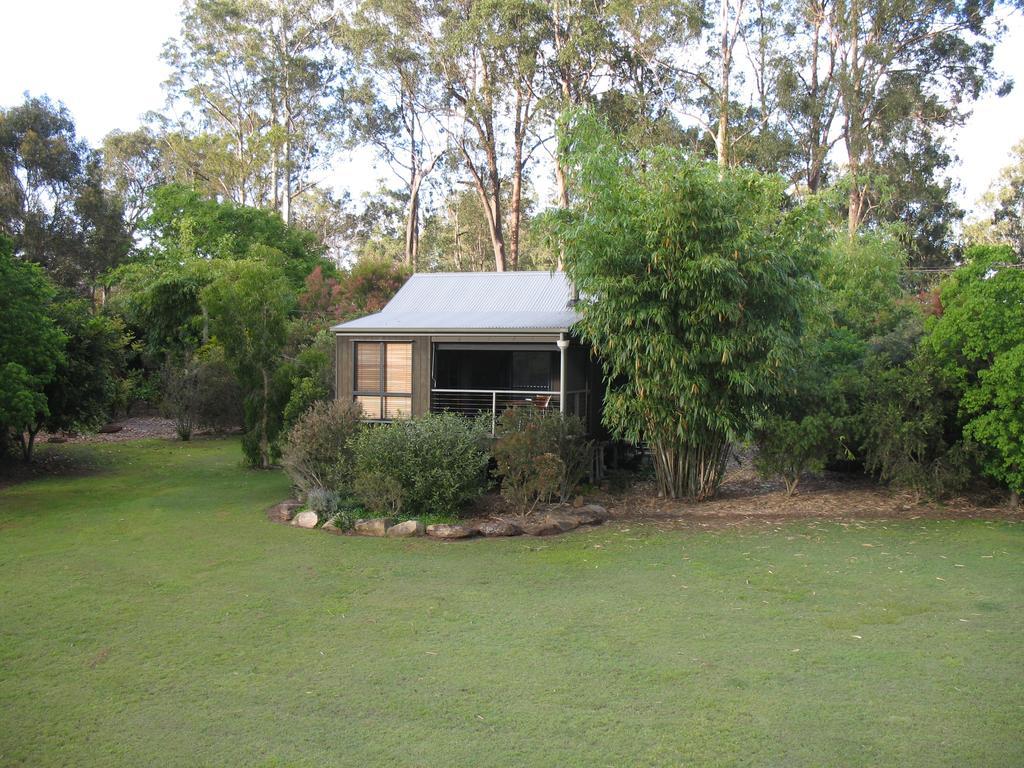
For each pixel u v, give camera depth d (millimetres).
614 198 11508
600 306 11492
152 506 12414
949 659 5746
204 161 43000
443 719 4906
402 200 44156
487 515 11086
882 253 18359
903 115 29953
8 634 6605
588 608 7156
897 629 6434
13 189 37625
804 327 12359
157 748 4590
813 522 10859
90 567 8773
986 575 8039
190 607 7316
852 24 29656
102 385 16891
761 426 12141
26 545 9836
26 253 38000
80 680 5617
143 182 49875
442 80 35656
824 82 31484
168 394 22078
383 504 10922
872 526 10508
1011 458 10836
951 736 4559
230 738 4695
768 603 7215
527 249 46031
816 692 5207
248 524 11070
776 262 11062
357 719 4926
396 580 8188
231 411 22016
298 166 43094
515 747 4527
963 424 11656
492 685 5418
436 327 13523
